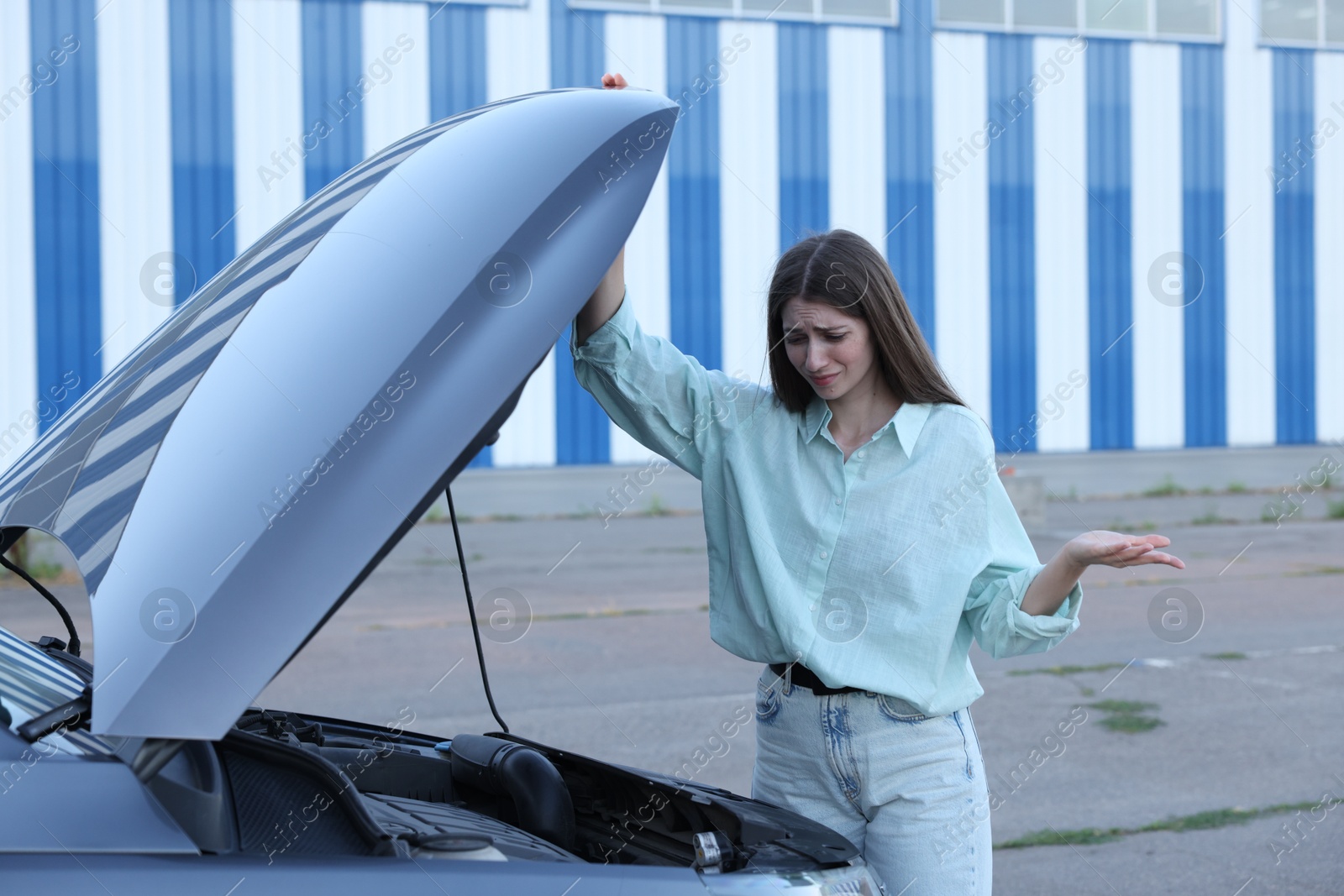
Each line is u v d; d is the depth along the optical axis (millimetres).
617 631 8219
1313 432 21766
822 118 18578
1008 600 1996
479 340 1479
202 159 15523
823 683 2047
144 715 1247
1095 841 4234
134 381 1719
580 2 17062
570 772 2090
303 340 1497
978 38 19109
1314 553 12914
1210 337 21000
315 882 1360
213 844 1387
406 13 16266
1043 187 19734
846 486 2080
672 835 1880
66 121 14977
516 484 18156
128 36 15156
